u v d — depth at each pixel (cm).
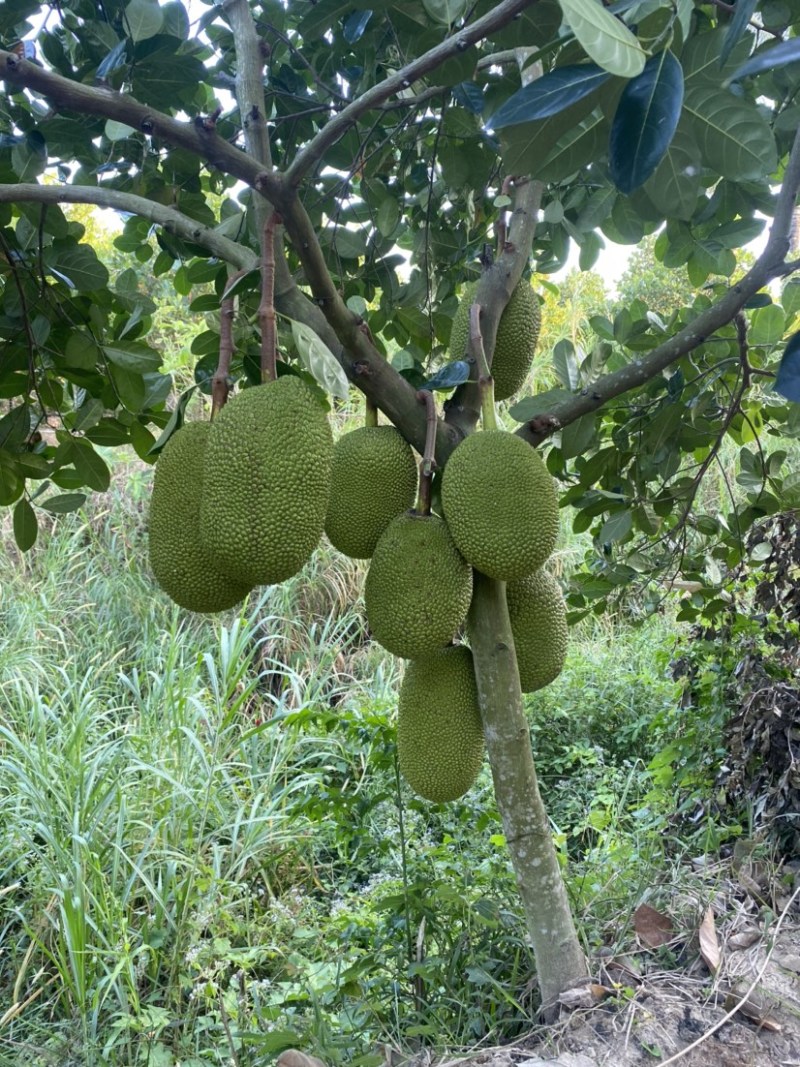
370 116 264
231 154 149
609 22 95
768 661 321
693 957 241
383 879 360
